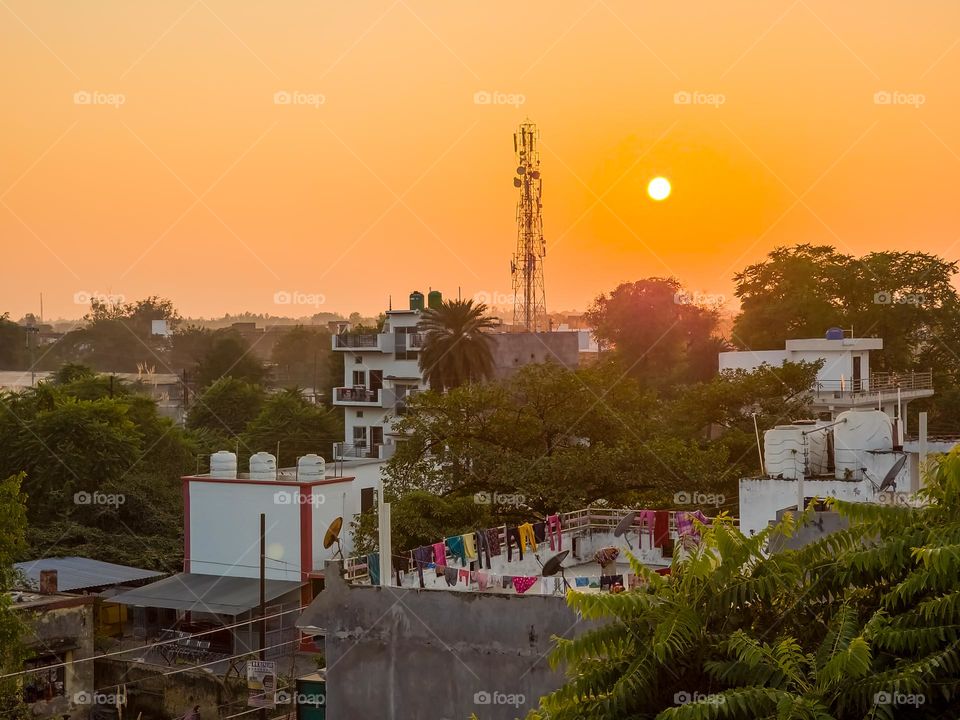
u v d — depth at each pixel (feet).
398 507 115.14
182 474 185.37
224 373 327.47
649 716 37.47
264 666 98.48
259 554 133.39
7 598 85.40
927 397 199.41
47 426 170.30
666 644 37.01
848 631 37.01
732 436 144.77
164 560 154.51
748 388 157.28
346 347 246.47
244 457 219.20
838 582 39.42
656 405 162.81
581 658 39.47
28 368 390.83
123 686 109.40
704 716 34.53
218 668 118.42
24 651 87.15
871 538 40.65
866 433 73.20
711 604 38.86
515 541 73.36
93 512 166.20
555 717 38.52
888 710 34.47
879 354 207.51
